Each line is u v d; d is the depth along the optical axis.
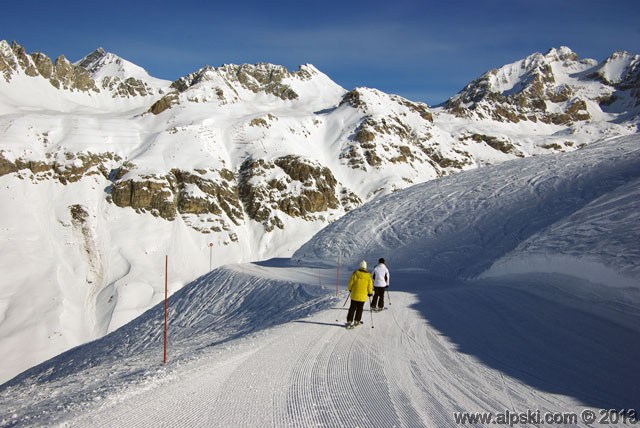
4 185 106.75
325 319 11.68
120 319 76.12
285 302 22.80
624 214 15.07
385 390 6.37
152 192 119.88
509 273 18.09
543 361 7.76
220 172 138.50
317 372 7.16
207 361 7.84
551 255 15.16
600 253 12.52
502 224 28.53
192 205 122.88
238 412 5.54
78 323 75.81
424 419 5.38
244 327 19.94
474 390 6.42
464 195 37.75
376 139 177.62
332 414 5.50
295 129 180.25
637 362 7.40
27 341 67.38
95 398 6.11
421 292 16.72
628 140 41.59
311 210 136.75
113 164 133.50
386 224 37.94
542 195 30.66
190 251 110.62
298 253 40.62
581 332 9.19
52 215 106.25
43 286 81.50
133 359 11.70
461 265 24.72
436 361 7.85
